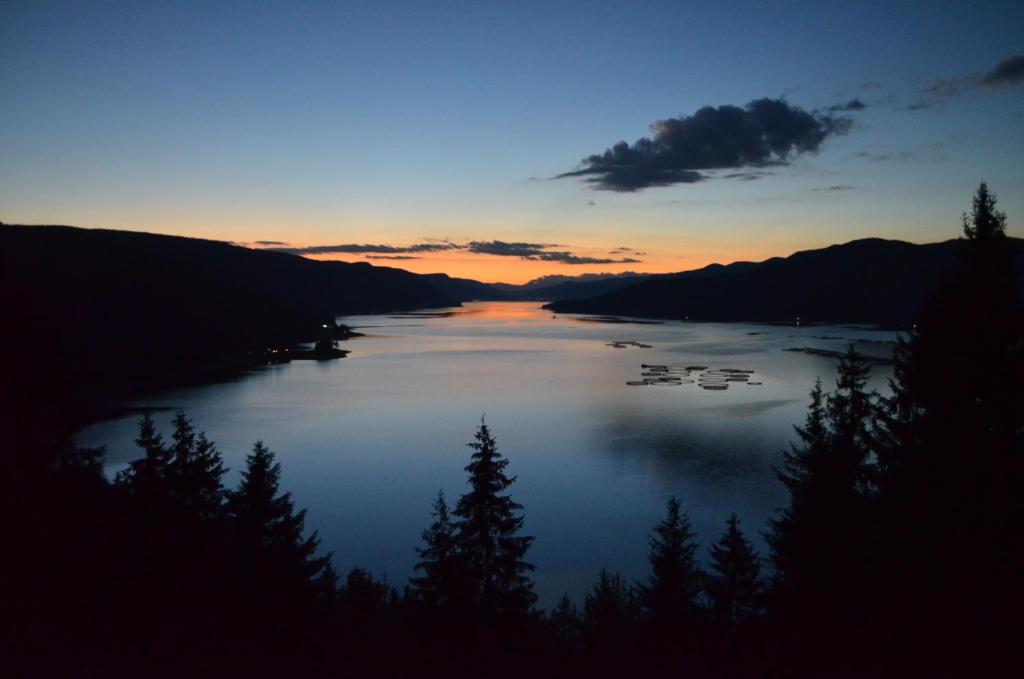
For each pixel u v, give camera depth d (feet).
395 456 220.02
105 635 46.09
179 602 54.34
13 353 54.24
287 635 57.31
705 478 186.91
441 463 211.20
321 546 143.43
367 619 72.74
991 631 43.78
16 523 50.01
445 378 419.95
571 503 167.22
